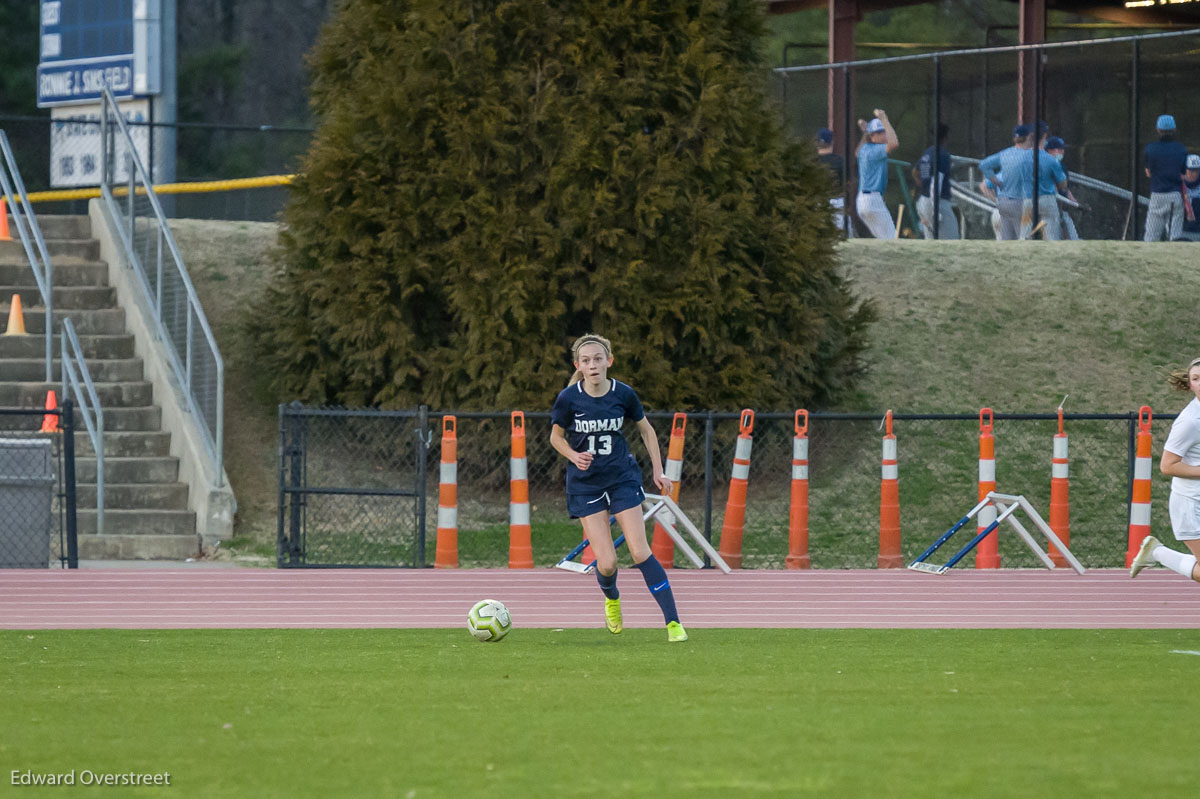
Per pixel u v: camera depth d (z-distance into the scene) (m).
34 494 51.22
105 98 76.12
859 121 96.44
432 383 62.75
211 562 55.19
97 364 66.38
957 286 79.81
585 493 34.41
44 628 37.81
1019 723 22.22
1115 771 18.38
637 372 61.81
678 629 34.53
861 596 45.44
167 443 62.91
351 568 51.91
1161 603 44.00
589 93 61.38
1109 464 65.06
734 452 62.44
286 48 182.88
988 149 94.06
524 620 39.72
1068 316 77.25
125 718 22.83
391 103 61.81
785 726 21.95
